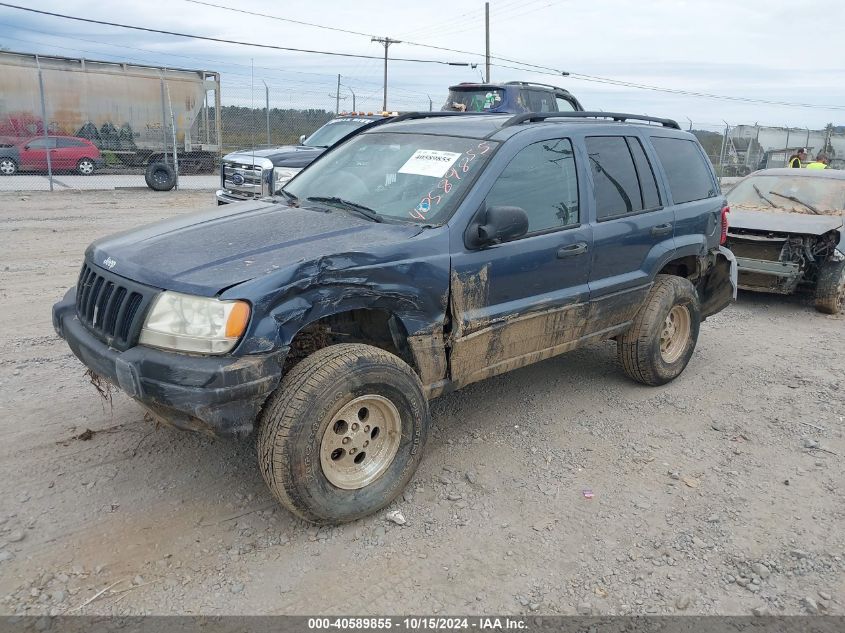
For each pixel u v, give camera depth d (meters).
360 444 3.43
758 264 8.21
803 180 9.41
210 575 3.04
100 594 2.88
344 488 3.36
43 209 14.18
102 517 3.40
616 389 5.42
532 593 3.03
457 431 4.55
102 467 3.83
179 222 4.01
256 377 2.98
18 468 3.77
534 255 4.11
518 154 4.12
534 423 4.73
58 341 5.81
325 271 3.20
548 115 4.62
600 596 3.02
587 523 3.56
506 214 3.70
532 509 3.67
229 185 11.02
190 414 3.00
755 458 4.36
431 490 3.81
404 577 3.09
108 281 3.36
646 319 5.14
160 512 3.46
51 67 20.72
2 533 3.22
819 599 3.06
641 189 5.05
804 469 4.23
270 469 3.12
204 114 23.38
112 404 4.36
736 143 28.78
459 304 3.76
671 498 3.84
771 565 3.27
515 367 4.32
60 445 4.04
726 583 3.14
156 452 4.02
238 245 3.41
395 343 3.70
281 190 4.76
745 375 5.90
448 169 4.04
